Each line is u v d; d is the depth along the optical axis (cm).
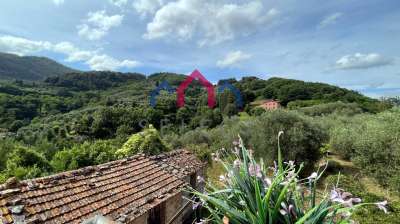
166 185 909
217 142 2514
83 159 1383
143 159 1087
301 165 241
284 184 226
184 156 1314
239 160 258
